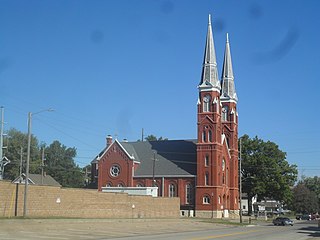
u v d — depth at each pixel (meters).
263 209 153.00
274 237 41.44
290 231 55.03
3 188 48.19
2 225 39.91
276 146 114.31
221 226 65.12
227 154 101.19
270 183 109.25
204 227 60.22
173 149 103.31
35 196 52.31
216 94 95.94
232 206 102.62
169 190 97.75
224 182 98.38
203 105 95.88
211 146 93.81
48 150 157.12
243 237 39.94
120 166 99.94
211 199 92.00
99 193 63.06
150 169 100.31
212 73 96.62
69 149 163.38
